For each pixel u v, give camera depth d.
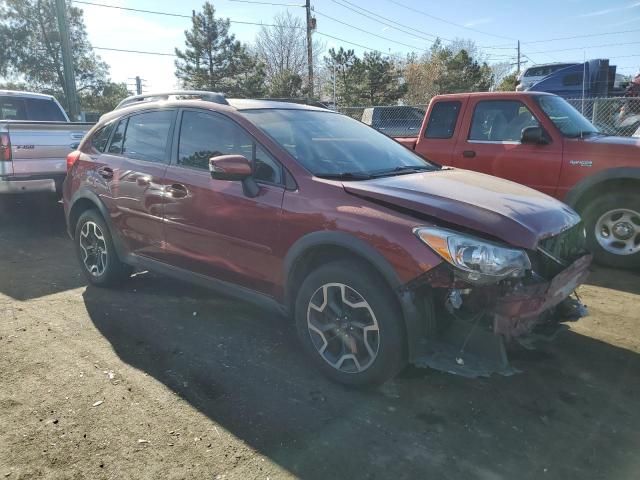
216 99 4.19
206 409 3.03
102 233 4.86
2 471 2.51
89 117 25.11
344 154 3.89
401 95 35.97
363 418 2.96
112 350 3.75
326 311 3.29
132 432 2.81
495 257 2.78
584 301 4.75
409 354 2.96
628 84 15.12
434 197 3.16
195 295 4.86
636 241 5.55
